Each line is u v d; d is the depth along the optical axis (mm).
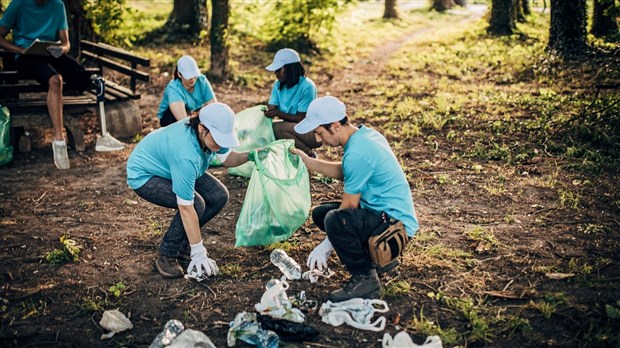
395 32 18094
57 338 3941
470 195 6035
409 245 5012
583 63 11578
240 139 6461
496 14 16531
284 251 4789
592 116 7848
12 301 4355
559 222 5379
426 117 8586
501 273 4586
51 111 6672
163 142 4332
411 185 6316
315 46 14203
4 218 5672
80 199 6125
